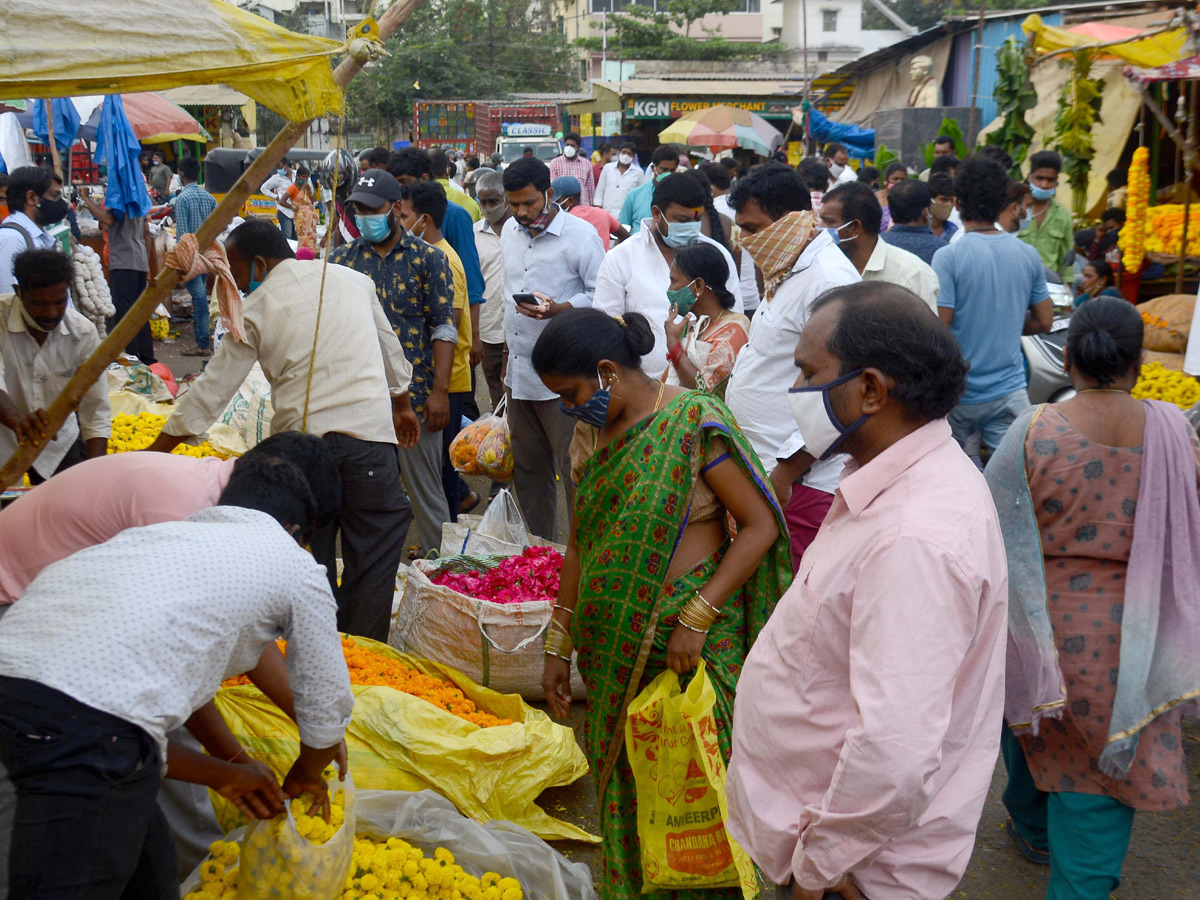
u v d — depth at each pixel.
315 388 4.07
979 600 1.81
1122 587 2.96
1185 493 2.90
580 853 3.55
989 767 1.94
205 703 2.46
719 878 2.75
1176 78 7.84
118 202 10.06
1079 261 9.19
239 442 6.31
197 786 3.13
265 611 2.28
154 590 2.18
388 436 4.21
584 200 19.55
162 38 2.64
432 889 2.86
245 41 2.74
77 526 2.77
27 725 2.06
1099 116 10.30
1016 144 11.31
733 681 2.82
